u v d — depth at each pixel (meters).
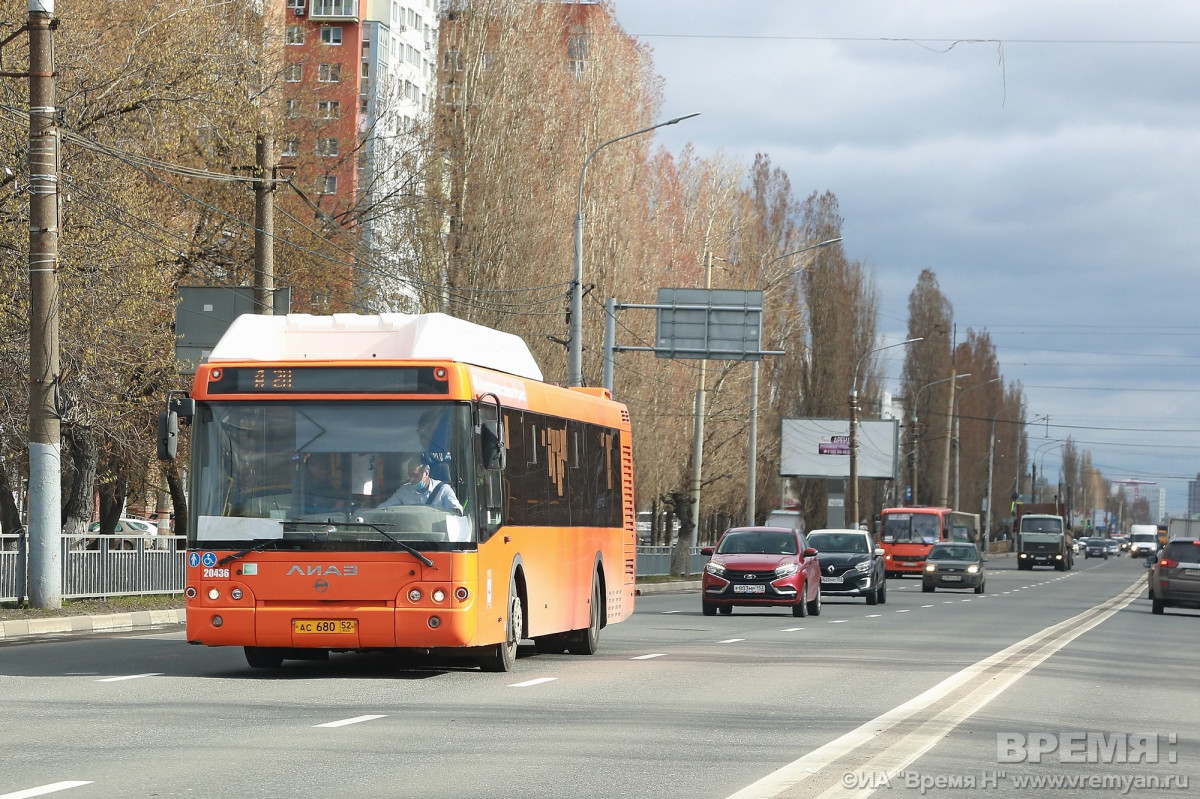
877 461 103.69
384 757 12.84
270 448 19.95
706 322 55.78
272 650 21.64
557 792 11.23
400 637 19.47
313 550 19.58
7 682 19.02
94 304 35.94
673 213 80.12
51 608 30.41
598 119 65.06
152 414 40.72
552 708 16.84
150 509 90.81
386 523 19.61
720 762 12.89
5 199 35.47
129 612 31.45
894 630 34.28
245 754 12.88
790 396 103.38
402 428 19.89
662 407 71.12
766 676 21.47
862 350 106.88
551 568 23.55
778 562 40.28
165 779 11.48
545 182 60.09
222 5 46.59
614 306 55.94
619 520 28.48
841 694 19.02
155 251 39.16
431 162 57.62
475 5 58.62
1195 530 108.06
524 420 22.53
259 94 49.78
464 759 12.79
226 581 19.66
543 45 59.94
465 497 19.81
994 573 108.25
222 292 37.97
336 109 59.69
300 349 20.73
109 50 39.94
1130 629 37.78
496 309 57.06
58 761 12.37
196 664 22.12
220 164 48.91
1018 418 170.75
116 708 16.25
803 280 103.62
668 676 21.25
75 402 36.84
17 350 36.34
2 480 43.84
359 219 58.16
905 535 93.75
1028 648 28.72
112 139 38.75
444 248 57.16
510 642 21.50
